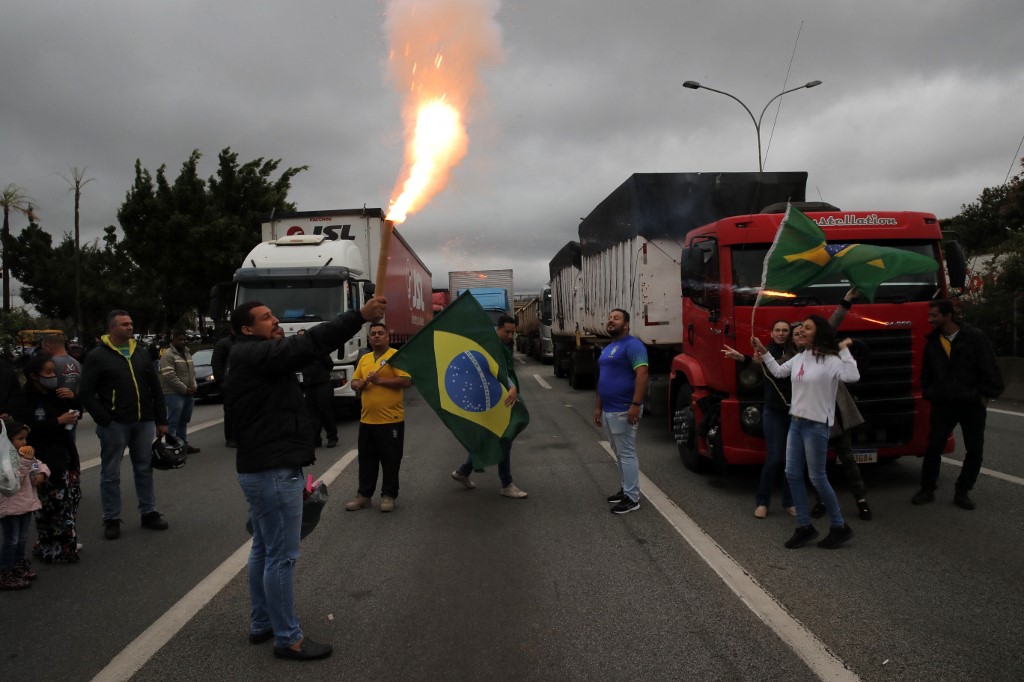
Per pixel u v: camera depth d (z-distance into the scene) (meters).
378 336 6.62
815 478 5.17
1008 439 9.52
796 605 4.14
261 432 3.60
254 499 3.62
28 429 5.06
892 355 6.66
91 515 6.77
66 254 44.25
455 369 6.68
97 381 5.84
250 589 3.85
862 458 6.68
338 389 12.91
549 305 29.22
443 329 6.69
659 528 5.80
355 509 6.62
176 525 6.33
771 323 6.74
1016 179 21.16
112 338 5.95
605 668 3.43
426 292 25.41
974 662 3.39
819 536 5.47
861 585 4.43
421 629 3.94
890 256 5.69
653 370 10.25
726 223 7.00
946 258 7.05
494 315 28.12
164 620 4.18
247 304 3.82
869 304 6.67
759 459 6.76
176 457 6.16
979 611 3.98
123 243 29.31
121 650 3.79
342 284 12.87
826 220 6.85
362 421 6.61
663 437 10.41
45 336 7.10
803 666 3.39
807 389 5.19
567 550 5.28
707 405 7.43
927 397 6.23
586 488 7.31
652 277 9.62
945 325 6.11
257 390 3.60
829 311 6.68
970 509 6.10
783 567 4.80
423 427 12.25
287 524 3.64
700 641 3.69
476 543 5.52
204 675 3.48
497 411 6.73
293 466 3.62
